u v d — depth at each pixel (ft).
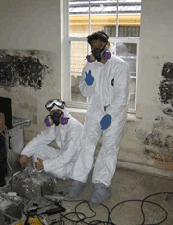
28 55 12.39
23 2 11.91
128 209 8.78
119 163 11.46
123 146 11.21
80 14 11.37
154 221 8.21
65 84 12.30
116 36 10.97
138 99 10.59
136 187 10.01
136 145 10.98
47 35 11.78
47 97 12.45
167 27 9.57
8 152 10.11
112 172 9.47
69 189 9.50
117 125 9.69
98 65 9.71
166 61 9.83
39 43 12.03
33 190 8.86
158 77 10.07
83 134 9.97
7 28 12.57
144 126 10.69
